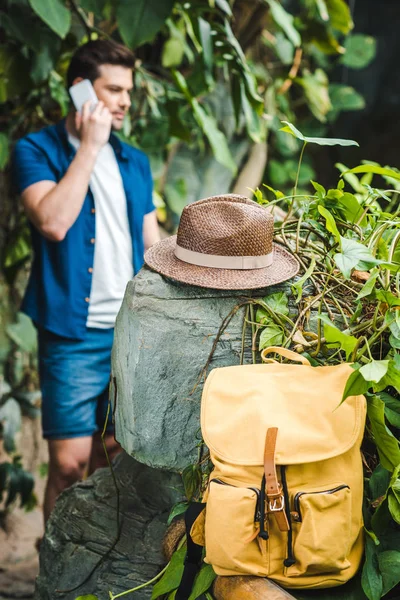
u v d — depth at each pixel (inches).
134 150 121.2
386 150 270.4
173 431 72.1
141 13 121.7
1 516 151.9
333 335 64.2
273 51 203.8
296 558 57.7
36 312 113.9
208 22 138.4
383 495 66.3
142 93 160.1
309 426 59.7
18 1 132.8
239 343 70.9
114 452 122.4
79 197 109.0
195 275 69.7
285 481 57.6
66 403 113.0
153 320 71.1
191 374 71.0
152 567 81.1
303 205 78.0
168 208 183.2
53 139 116.1
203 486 71.9
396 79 270.2
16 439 164.7
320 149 264.2
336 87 223.6
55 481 115.0
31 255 161.0
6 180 153.6
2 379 159.2
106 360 116.0
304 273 74.1
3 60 135.1
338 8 173.9
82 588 82.4
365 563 62.1
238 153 190.1
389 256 68.7
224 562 58.3
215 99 180.9
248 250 69.6
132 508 86.2
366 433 69.9
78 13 139.1
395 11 268.1
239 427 59.8
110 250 115.0
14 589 131.6
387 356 67.9
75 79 116.8
